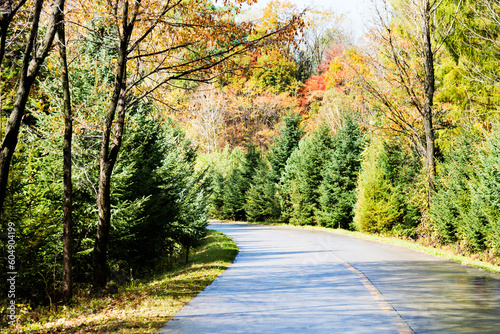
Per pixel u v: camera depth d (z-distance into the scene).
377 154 33.78
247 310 9.38
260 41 14.57
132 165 15.79
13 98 12.52
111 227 15.63
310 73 75.69
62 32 12.31
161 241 20.50
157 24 14.26
